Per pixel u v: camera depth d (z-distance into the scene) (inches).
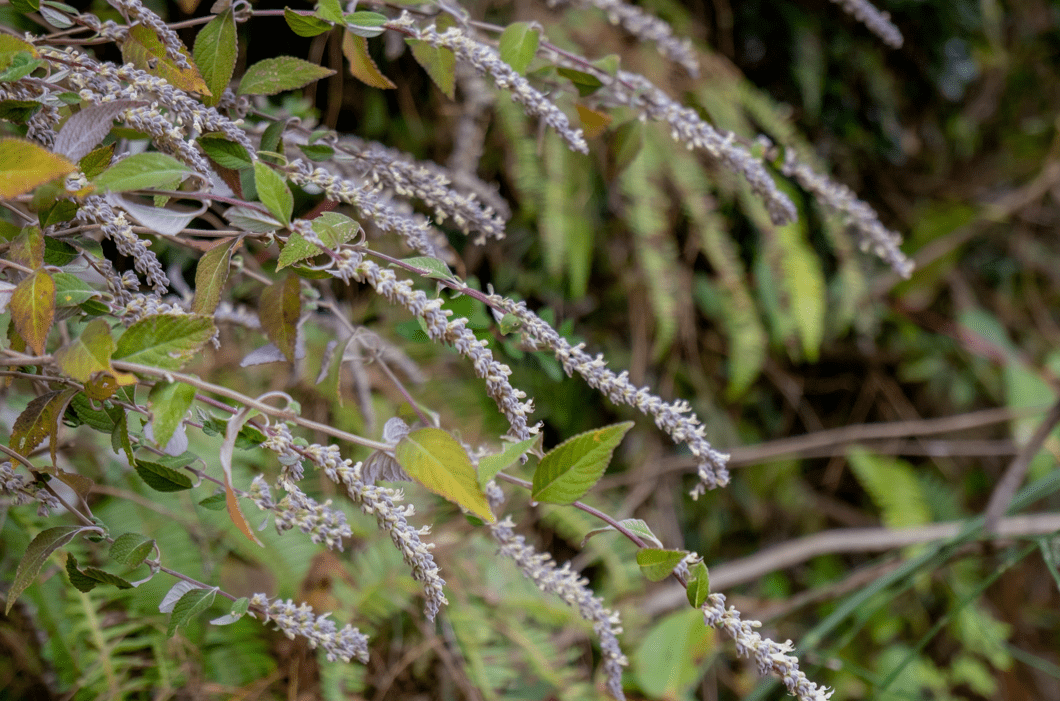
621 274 124.2
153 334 57.2
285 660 69.5
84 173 58.0
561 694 82.0
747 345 122.2
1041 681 153.2
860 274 133.9
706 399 135.0
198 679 68.3
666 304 113.9
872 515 155.3
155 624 68.4
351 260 58.1
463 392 101.3
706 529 135.0
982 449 155.4
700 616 101.2
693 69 72.6
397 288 57.9
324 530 58.4
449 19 63.4
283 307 60.4
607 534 107.2
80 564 67.2
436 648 77.5
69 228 59.5
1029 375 162.7
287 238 58.9
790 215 64.4
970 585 144.1
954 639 143.6
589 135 65.8
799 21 135.6
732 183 120.9
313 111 70.1
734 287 117.9
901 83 157.8
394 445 58.2
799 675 58.1
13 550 66.8
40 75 60.0
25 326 57.0
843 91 146.5
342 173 65.0
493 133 112.0
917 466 164.9
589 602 61.9
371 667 77.1
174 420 57.4
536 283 119.3
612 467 126.0
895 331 163.0
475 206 62.7
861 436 150.0
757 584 139.3
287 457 58.2
